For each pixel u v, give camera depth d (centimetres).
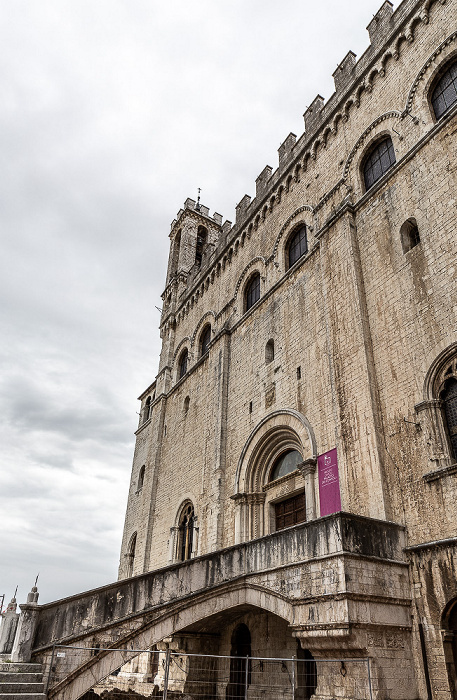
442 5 1994
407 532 1491
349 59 2569
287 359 2405
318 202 2534
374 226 2027
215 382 3038
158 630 1475
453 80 1894
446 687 1243
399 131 2058
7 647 1798
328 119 2595
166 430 3781
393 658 1277
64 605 1443
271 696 1812
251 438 2475
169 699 1958
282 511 2258
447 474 1421
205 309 3675
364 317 1912
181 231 5097
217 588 1584
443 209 1712
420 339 1666
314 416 2097
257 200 3209
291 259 2703
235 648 2088
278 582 1485
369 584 1305
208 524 2641
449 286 1611
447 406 1542
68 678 1301
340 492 1792
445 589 1319
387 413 1706
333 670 1302
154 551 3338
